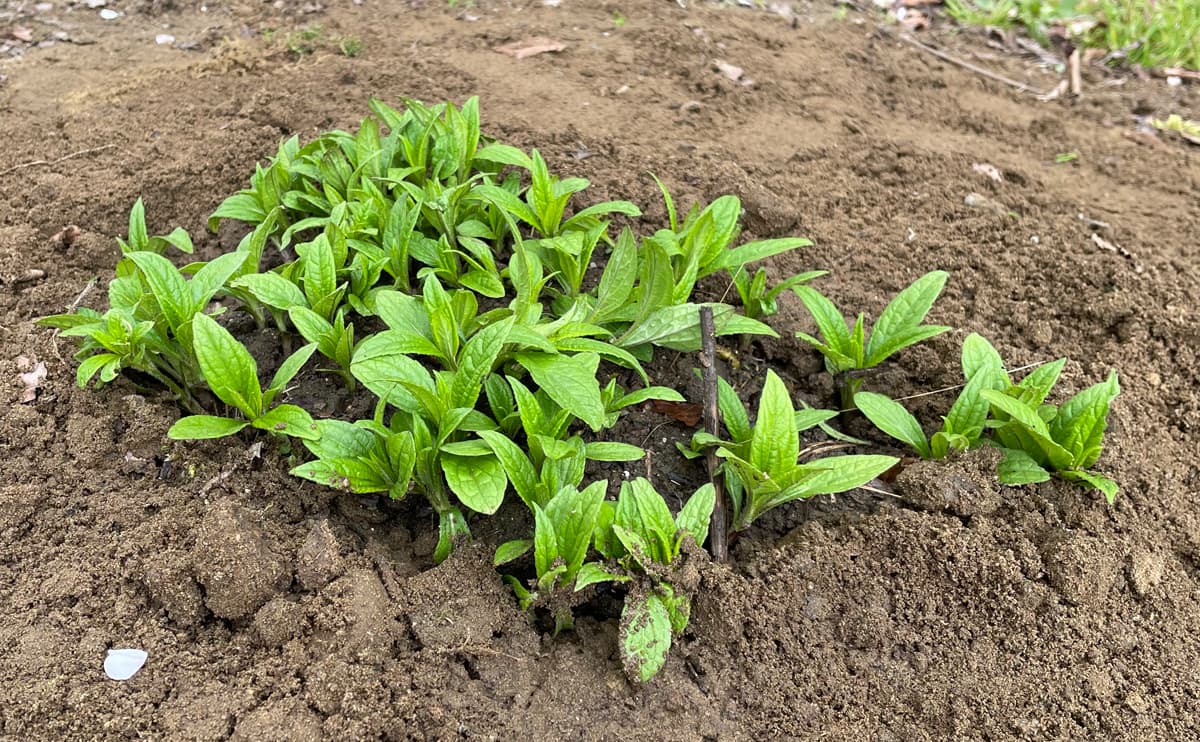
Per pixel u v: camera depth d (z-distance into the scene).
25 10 0.83
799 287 0.51
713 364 0.44
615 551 0.39
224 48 0.78
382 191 0.54
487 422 0.41
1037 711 0.38
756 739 0.36
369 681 0.35
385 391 0.41
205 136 0.65
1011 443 0.46
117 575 0.38
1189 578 0.44
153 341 0.43
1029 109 0.84
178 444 0.43
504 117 0.69
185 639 0.37
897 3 1.06
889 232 0.64
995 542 0.43
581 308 0.48
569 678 0.37
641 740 0.35
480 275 0.49
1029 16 1.04
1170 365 0.55
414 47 0.80
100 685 0.35
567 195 0.52
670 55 0.82
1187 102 0.89
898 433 0.45
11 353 0.47
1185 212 0.70
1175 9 1.04
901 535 0.42
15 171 0.61
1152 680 0.40
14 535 0.40
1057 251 0.63
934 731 0.37
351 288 0.48
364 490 0.39
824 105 0.78
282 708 0.35
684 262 0.50
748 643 0.39
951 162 0.71
